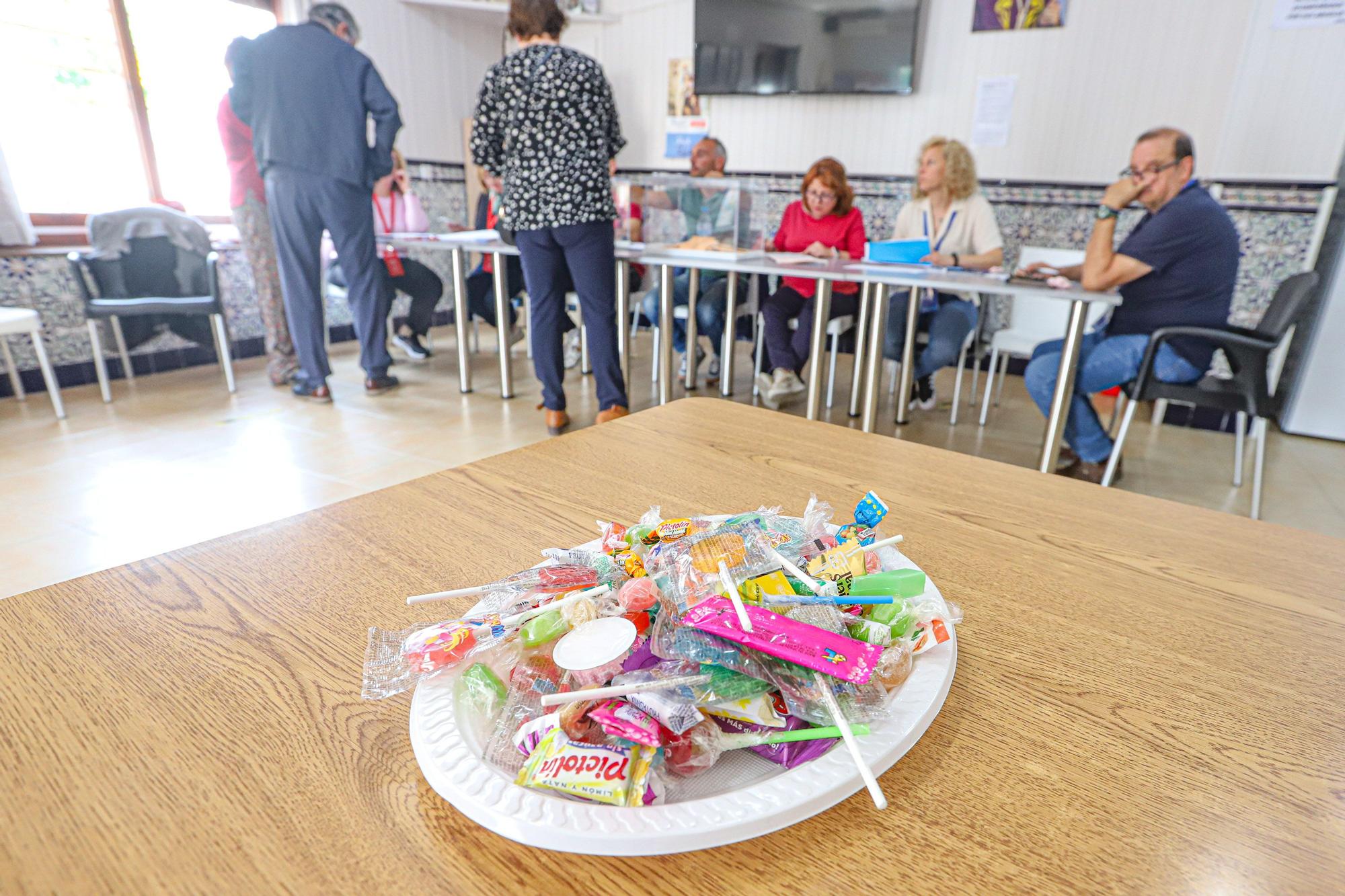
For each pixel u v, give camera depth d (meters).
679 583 0.48
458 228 4.00
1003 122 3.84
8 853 0.33
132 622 0.52
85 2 3.26
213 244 3.66
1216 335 1.98
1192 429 3.26
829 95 4.29
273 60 2.63
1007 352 3.01
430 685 0.43
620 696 0.39
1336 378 3.02
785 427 1.01
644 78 4.91
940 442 2.84
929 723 0.42
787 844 0.35
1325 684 0.48
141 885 0.32
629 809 0.35
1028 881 0.33
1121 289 2.21
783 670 0.41
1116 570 0.63
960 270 2.50
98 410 2.97
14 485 2.19
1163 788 0.39
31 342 3.18
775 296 3.15
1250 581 0.61
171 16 3.55
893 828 0.36
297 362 3.40
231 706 0.44
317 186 2.78
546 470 0.83
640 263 3.29
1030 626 0.54
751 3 4.30
